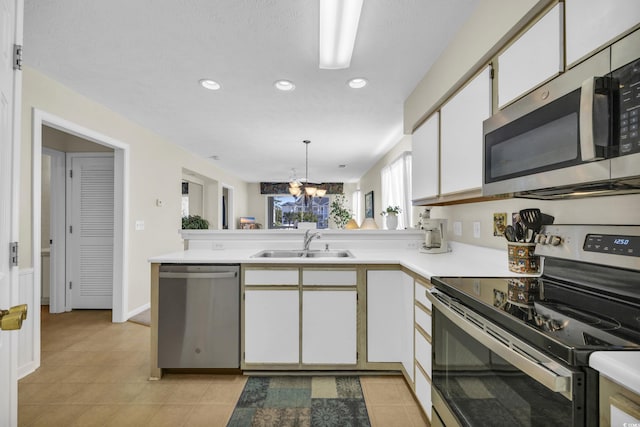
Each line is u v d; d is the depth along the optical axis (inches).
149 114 135.7
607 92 33.6
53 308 145.5
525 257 60.6
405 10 69.1
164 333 85.0
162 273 85.1
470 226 89.7
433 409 57.9
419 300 70.1
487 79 62.1
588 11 39.7
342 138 176.9
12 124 44.3
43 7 68.5
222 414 69.7
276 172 303.9
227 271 85.0
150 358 92.3
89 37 79.9
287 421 67.4
